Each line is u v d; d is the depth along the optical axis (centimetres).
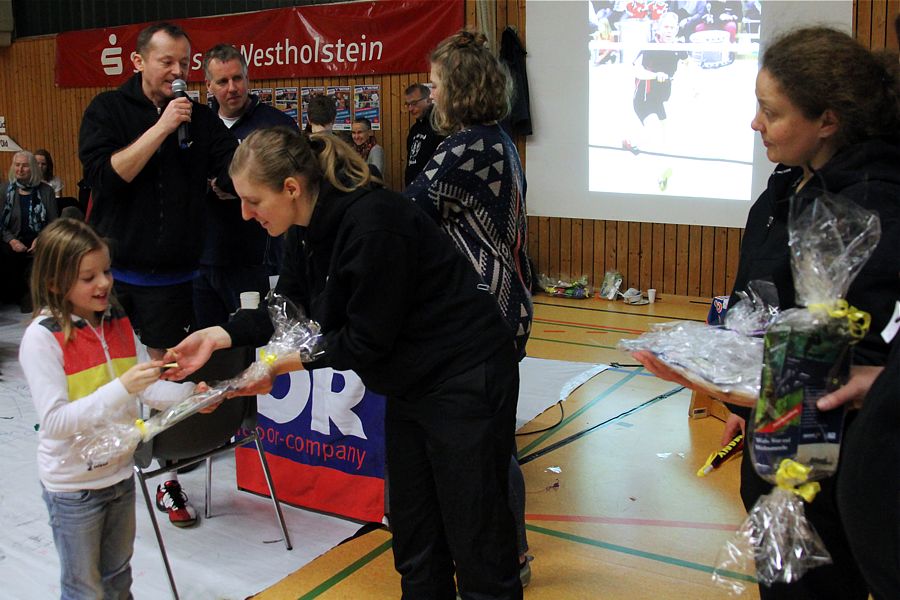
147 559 282
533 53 732
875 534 118
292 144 178
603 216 732
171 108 287
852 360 138
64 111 1060
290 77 859
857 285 137
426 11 768
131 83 312
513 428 194
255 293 326
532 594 254
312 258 191
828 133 146
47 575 274
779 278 158
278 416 323
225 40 891
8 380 499
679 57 674
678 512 311
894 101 143
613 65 701
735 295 175
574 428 404
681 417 416
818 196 136
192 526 307
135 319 322
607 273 741
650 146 700
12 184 694
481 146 222
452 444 187
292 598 256
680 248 707
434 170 222
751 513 143
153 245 308
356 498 308
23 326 644
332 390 306
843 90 140
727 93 661
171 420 199
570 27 711
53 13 1048
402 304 179
